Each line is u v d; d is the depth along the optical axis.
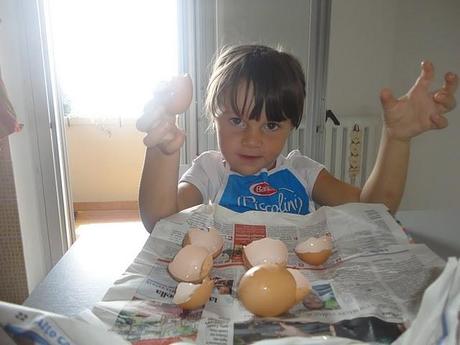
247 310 0.42
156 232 0.56
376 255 0.50
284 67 0.71
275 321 0.39
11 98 1.30
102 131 2.43
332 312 0.40
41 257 1.52
